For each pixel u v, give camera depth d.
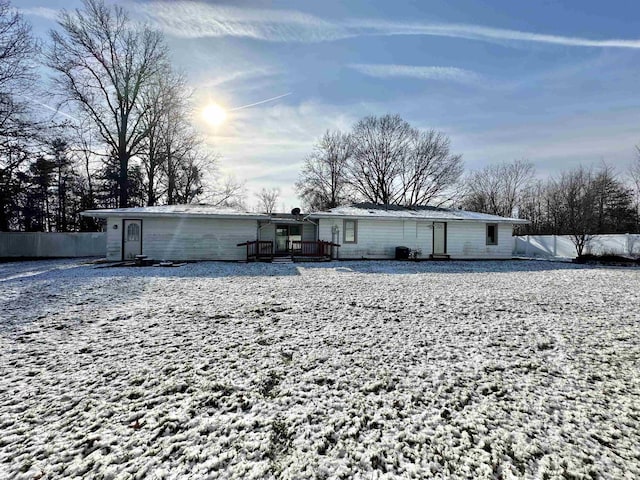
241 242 15.38
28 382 2.83
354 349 3.63
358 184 31.98
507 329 4.39
